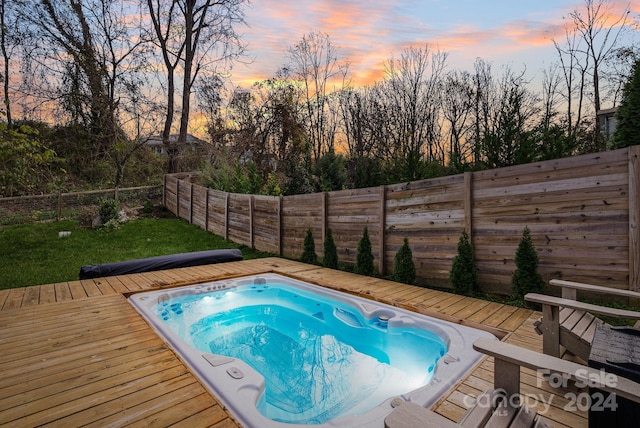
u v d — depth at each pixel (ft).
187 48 60.49
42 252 28.68
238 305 19.57
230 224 35.22
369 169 32.01
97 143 52.26
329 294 17.81
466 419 5.93
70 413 7.52
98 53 50.01
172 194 48.42
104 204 38.70
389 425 4.52
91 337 11.77
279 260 26.73
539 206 15.49
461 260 17.34
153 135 54.85
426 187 19.56
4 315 13.94
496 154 19.15
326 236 24.56
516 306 15.26
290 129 61.05
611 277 13.71
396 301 15.96
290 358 13.73
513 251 16.35
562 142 17.25
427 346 13.15
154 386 8.66
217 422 7.27
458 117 65.92
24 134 35.14
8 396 8.16
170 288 18.44
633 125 14.42
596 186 13.98
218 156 54.24
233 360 10.09
